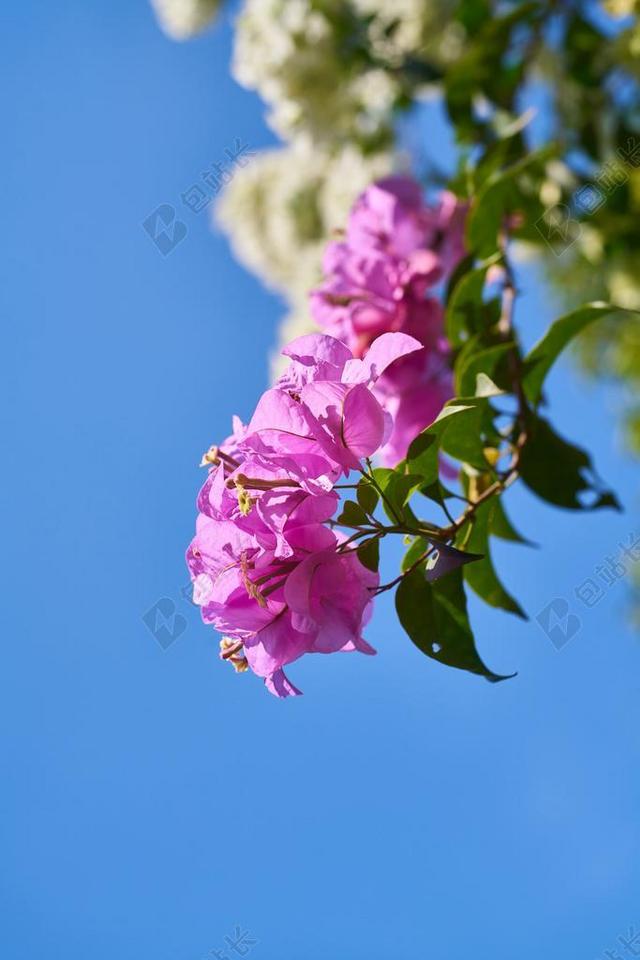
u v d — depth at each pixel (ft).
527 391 3.42
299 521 2.74
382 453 3.46
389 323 3.58
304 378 2.80
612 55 4.45
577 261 5.35
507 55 4.54
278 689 2.80
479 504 3.15
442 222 3.91
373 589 2.80
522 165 3.81
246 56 5.95
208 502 2.78
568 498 3.39
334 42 5.65
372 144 5.78
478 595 3.30
